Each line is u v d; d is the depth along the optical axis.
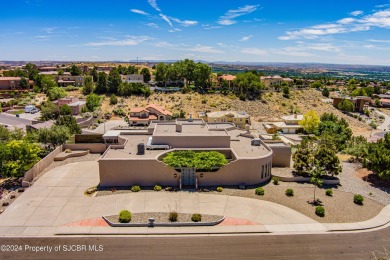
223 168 41.34
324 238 30.11
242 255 27.20
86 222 32.03
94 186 40.75
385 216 34.66
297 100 115.56
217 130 50.44
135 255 26.89
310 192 40.28
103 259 26.30
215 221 32.16
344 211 35.44
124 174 40.88
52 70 182.38
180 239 29.47
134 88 110.50
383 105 139.62
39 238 29.23
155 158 41.19
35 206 35.16
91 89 115.25
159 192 39.31
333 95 140.50
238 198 38.03
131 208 34.91
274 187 41.56
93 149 56.06
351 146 59.69
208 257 26.80
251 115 98.88
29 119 86.75
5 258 26.25
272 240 29.61
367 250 28.33
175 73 127.38
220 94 113.44
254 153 45.16
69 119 66.00
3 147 41.69
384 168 42.22
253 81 114.12
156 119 85.56
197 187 40.81
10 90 122.69
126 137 53.22
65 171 46.38
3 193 38.84
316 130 71.00
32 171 43.00
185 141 45.94
